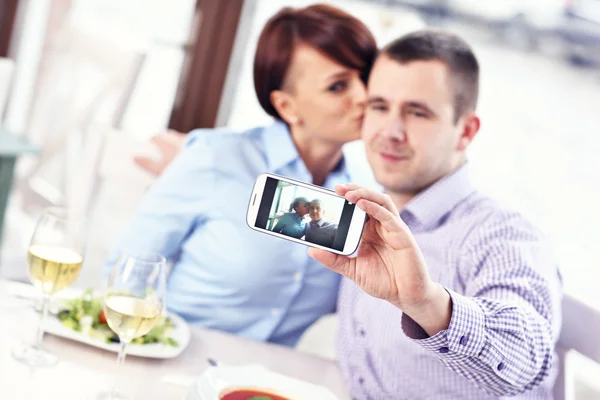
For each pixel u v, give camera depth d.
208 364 1.16
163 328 1.19
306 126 1.70
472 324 0.99
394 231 0.93
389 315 1.39
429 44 1.54
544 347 1.09
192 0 2.16
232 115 2.15
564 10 2.15
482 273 1.29
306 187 0.98
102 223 1.81
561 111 2.21
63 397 0.94
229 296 1.64
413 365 1.36
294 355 1.31
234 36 2.10
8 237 2.07
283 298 1.64
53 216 1.07
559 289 1.35
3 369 0.96
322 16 1.65
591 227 2.25
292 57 1.68
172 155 1.81
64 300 1.21
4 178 1.76
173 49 2.19
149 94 2.23
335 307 1.68
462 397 1.32
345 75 1.66
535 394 1.32
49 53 2.20
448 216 1.49
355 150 1.71
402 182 1.60
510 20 2.12
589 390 2.27
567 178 2.27
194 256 1.68
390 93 1.58
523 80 2.17
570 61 2.20
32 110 2.18
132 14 2.27
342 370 1.43
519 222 1.40
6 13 2.51
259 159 1.69
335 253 0.99
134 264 0.97
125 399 0.97
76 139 2.04
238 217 1.65
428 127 1.56
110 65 2.02
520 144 2.24
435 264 1.43
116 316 0.95
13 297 1.20
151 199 1.69
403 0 1.87
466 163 1.61
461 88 1.55
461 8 2.05
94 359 1.07
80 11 2.38
